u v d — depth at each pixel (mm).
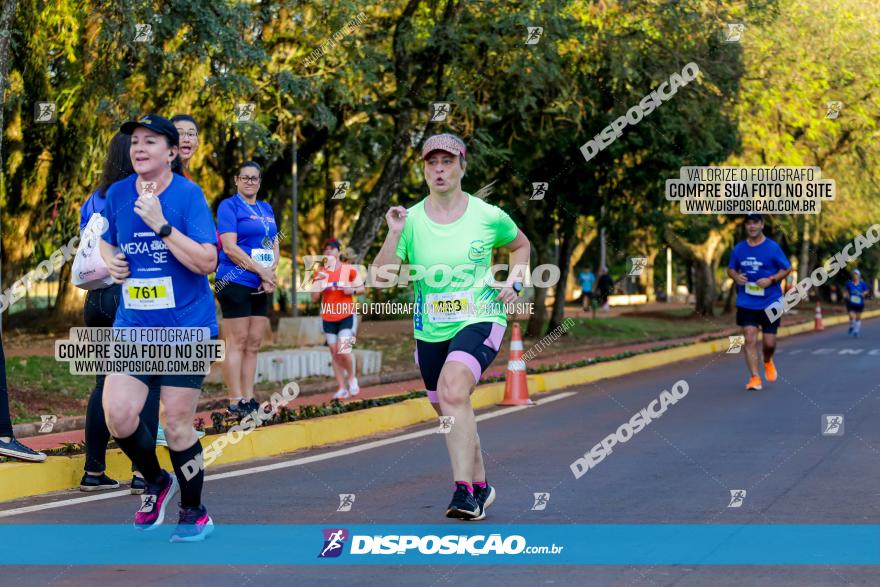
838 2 39312
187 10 18094
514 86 24938
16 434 12172
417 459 11094
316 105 22484
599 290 56531
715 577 6227
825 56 39312
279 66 22844
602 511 8164
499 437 12656
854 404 15586
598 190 30672
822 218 48531
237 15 18750
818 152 44906
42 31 21250
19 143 23859
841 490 9008
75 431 12344
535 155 29594
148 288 7035
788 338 38812
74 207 24828
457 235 7648
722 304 69625
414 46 24578
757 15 29719
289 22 23531
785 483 9352
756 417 14148
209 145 27359
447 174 7559
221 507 8477
